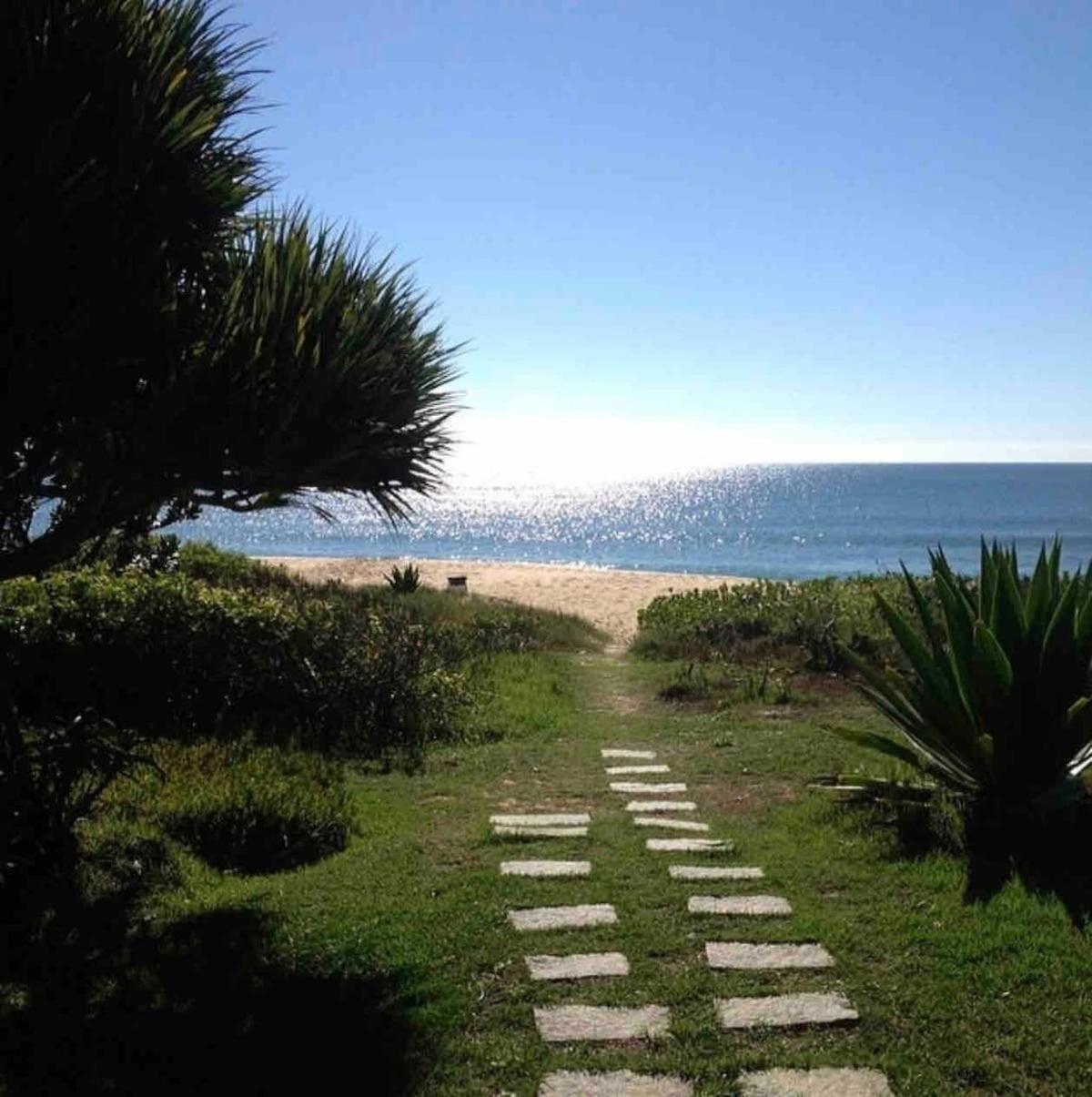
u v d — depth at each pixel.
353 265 5.20
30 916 4.91
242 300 4.70
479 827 6.53
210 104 4.69
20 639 8.17
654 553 63.41
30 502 5.25
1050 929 4.55
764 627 14.88
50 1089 3.56
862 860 5.64
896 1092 3.38
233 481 4.77
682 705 11.40
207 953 4.57
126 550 7.74
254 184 4.91
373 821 6.83
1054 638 5.91
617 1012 3.92
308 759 8.00
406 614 14.82
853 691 11.30
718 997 4.02
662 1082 3.45
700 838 6.23
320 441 4.66
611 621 24.97
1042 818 5.85
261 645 9.44
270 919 4.94
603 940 4.58
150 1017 4.03
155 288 4.40
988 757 5.92
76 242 4.09
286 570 22.62
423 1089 3.47
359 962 4.44
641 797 7.46
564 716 10.69
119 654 8.73
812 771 7.99
